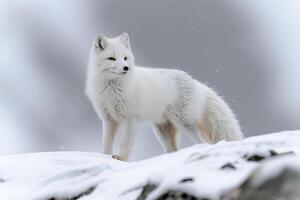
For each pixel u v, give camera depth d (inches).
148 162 246.4
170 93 527.2
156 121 528.1
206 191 200.1
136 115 500.7
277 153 218.2
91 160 315.9
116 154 490.9
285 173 192.5
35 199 246.1
